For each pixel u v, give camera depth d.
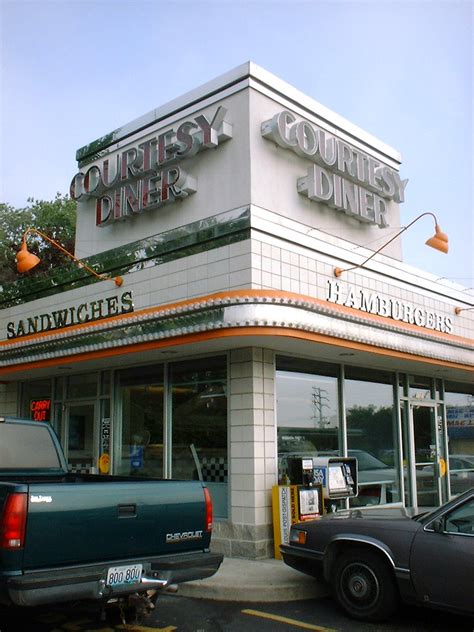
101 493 5.55
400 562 6.55
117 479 6.97
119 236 12.66
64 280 13.20
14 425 7.27
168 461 11.08
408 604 6.98
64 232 27.92
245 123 10.91
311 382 11.19
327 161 11.82
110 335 10.59
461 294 15.16
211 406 10.59
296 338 9.17
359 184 12.85
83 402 13.09
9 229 27.52
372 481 12.16
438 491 14.10
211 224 10.59
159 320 9.78
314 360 11.33
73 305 12.95
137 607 5.83
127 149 12.98
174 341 9.68
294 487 9.60
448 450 14.67
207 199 11.22
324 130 12.45
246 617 6.98
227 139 11.10
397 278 13.02
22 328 14.05
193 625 6.65
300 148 11.27
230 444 10.05
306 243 10.91
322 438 11.23
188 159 11.63
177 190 11.38
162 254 11.33
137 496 5.80
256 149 10.86
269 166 11.02
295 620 6.87
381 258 12.77
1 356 13.00
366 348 10.49
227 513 9.98
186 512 6.16
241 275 10.00
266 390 10.12
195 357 10.85
